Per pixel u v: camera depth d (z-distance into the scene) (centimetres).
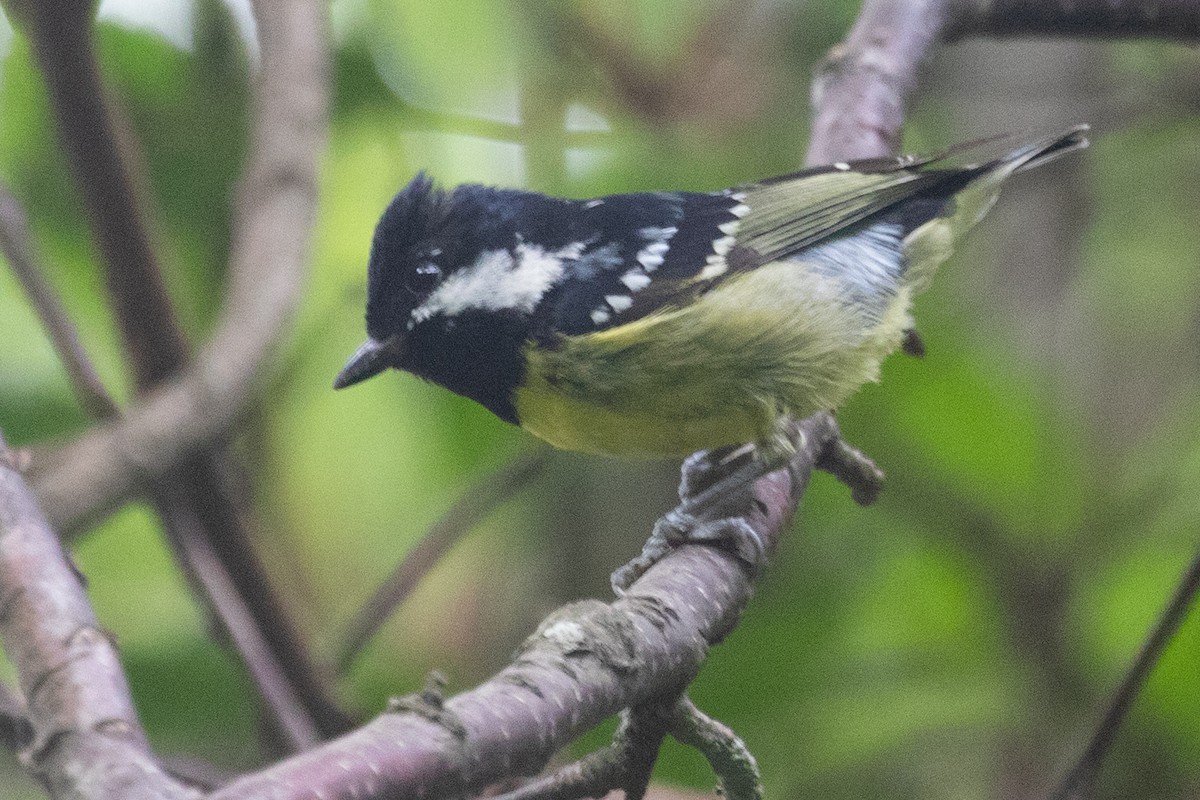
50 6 759
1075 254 1221
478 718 384
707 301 730
